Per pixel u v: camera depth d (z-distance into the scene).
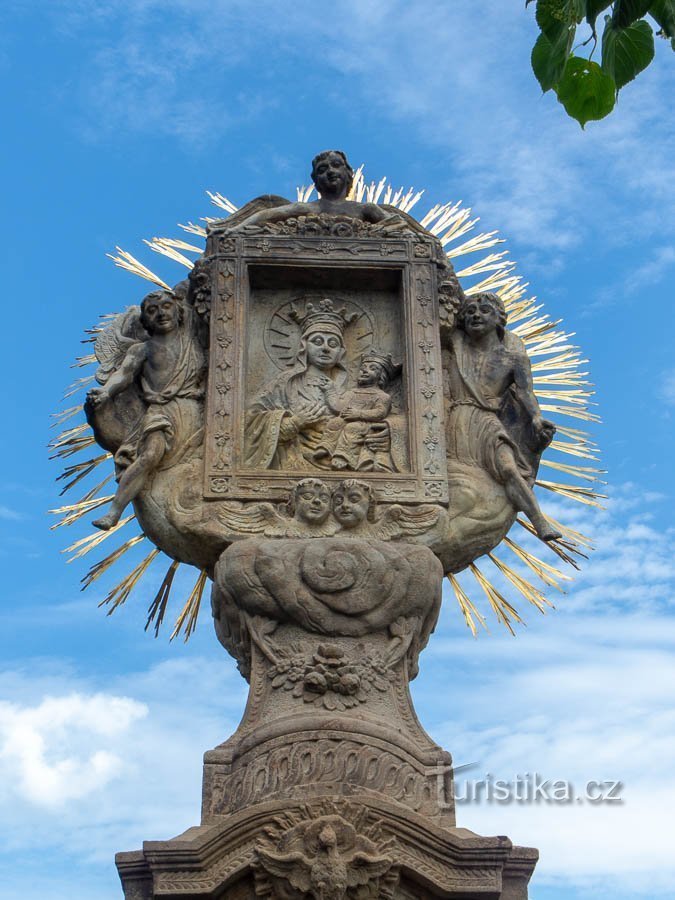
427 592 8.14
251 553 8.15
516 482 8.59
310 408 8.77
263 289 9.23
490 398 8.87
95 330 9.52
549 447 9.75
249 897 7.27
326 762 7.62
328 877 7.11
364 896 7.21
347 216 9.22
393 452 8.62
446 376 8.95
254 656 8.03
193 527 8.33
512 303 10.08
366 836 7.29
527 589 9.53
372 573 8.09
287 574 8.08
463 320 9.07
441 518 8.41
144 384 8.77
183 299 9.08
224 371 8.71
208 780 7.64
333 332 9.04
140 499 8.48
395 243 9.14
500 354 8.98
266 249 9.06
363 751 7.66
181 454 8.60
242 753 7.67
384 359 9.01
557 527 9.36
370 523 8.38
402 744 7.70
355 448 8.64
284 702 7.88
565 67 6.27
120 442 8.73
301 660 7.98
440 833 7.29
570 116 6.41
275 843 7.24
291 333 9.15
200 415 8.72
